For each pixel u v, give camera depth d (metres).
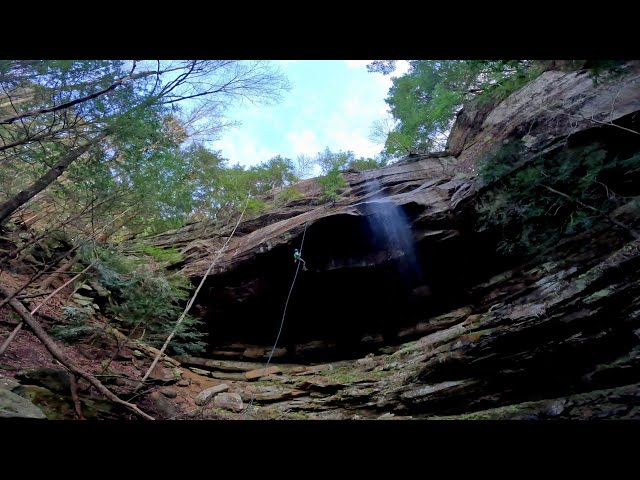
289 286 10.16
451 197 9.05
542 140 5.56
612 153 5.24
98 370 5.61
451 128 11.30
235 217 11.99
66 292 7.51
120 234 8.14
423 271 9.57
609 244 6.05
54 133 3.70
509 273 8.65
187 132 6.09
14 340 4.93
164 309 6.30
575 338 5.18
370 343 10.00
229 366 9.92
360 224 9.48
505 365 5.76
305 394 7.81
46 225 6.41
